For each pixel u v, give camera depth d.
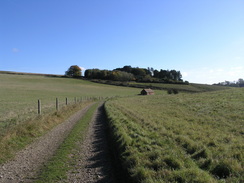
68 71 144.88
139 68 167.12
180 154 5.93
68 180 5.33
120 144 7.52
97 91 80.19
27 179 5.45
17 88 62.19
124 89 96.31
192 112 17.41
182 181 4.32
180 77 172.50
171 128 10.35
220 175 4.74
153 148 6.57
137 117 14.38
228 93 34.44
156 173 4.81
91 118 16.73
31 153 7.61
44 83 94.81
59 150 7.93
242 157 5.49
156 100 36.47
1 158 6.95
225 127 10.49
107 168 6.05
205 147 6.50
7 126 10.75
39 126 11.04
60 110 16.62
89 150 7.88
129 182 5.06
